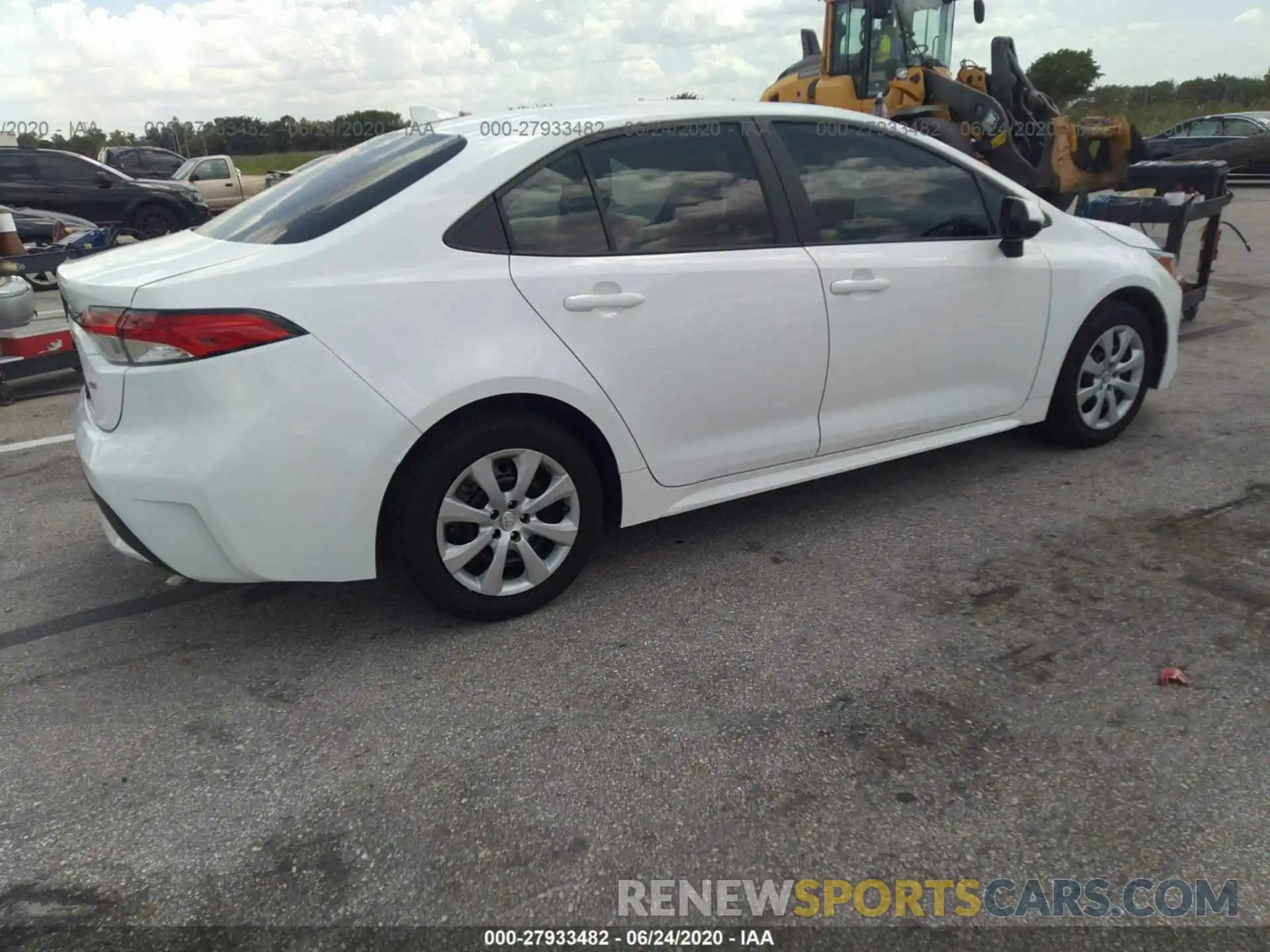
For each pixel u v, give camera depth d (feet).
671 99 11.26
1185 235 37.60
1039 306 13.34
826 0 37.47
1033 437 15.67
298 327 8.61
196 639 10.28
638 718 8.60
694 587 11.05
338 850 7.13
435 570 9.68
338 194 9.55
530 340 9.55
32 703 9.16
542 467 10.12
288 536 8.89
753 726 8.41
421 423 9.06
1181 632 9.66
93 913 6.63
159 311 8.40
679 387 10.59
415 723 8.66
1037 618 10.04
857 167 11.87
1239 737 8.02
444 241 9.32
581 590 11.09
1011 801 7.39
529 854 7.04
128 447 8.80
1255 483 13.35
